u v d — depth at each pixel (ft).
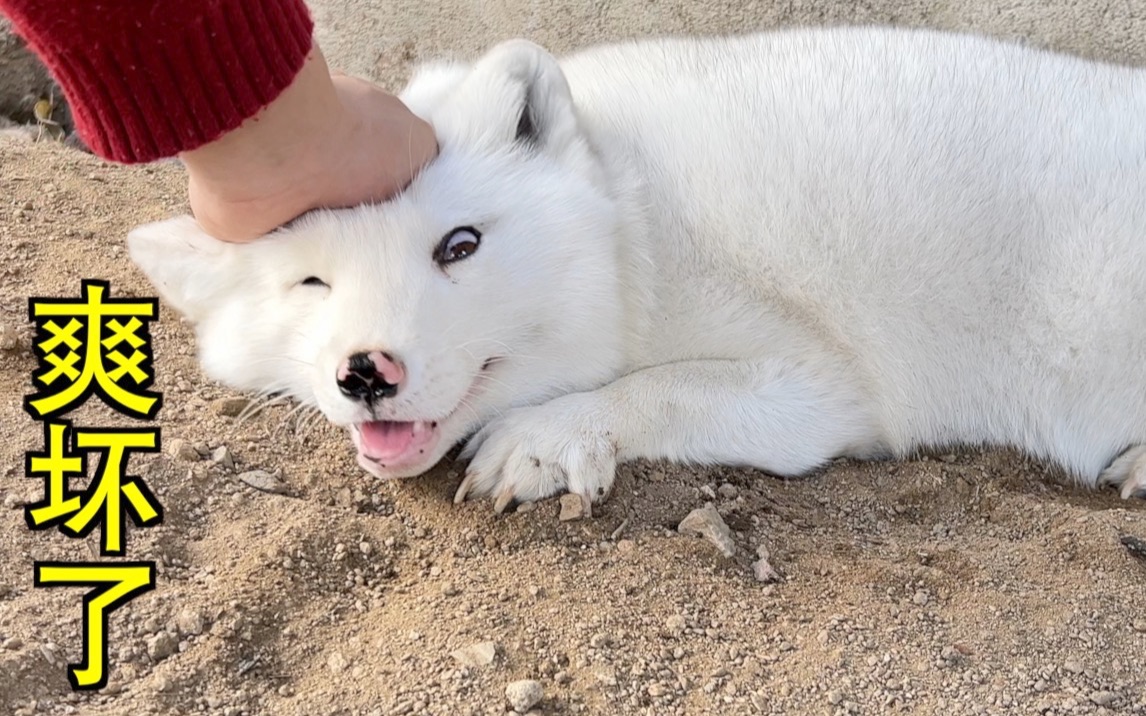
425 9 2.92
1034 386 1.93
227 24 1.29
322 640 1.43
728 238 1.82
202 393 1.83
